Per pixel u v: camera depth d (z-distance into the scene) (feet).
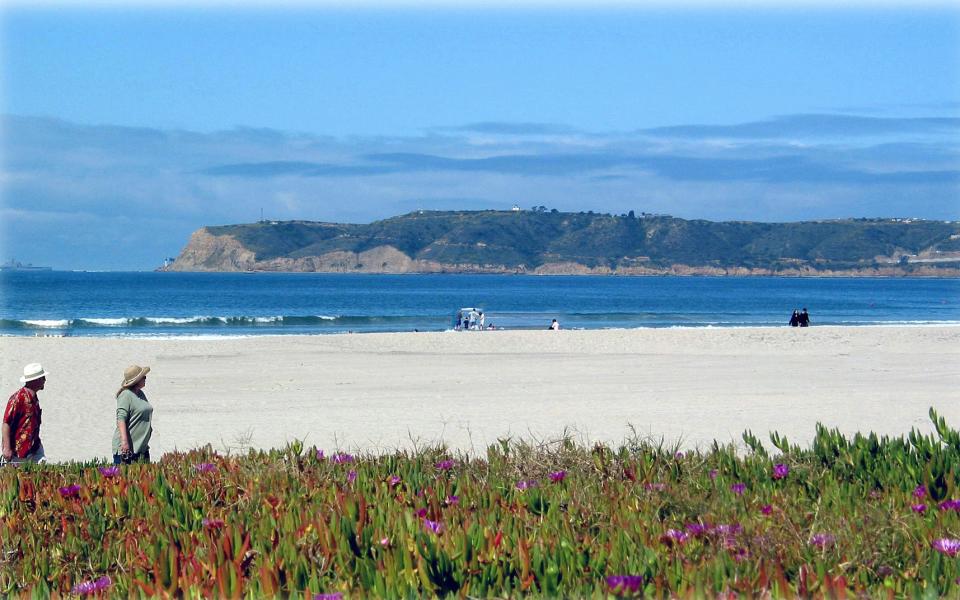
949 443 53.62
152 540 35.78
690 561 32.22
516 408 114.01
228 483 46.70
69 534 38.60
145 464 54.08
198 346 208.95
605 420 103.55
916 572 31.50
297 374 156.04
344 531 34.17
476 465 53.26
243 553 32.60
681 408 113.70
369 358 185.88
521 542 31.96
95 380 145.28
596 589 28.50
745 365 173.27
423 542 32.30
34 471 52.54
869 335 251.80
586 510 39.65
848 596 28.66
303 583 30.96
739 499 42.65
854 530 35.60
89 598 31.35
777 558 32.48
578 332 257.34
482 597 29.58
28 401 64.59
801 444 86.58
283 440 90.74
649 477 48.42
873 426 99.91
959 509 39.19
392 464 51.31
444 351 203.31
